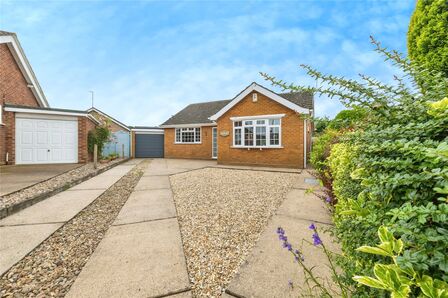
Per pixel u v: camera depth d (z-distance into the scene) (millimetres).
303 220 3428
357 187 1867
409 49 3854
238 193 5273
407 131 1262
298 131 10211
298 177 7637
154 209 4082
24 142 9219
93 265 2234
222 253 2510
